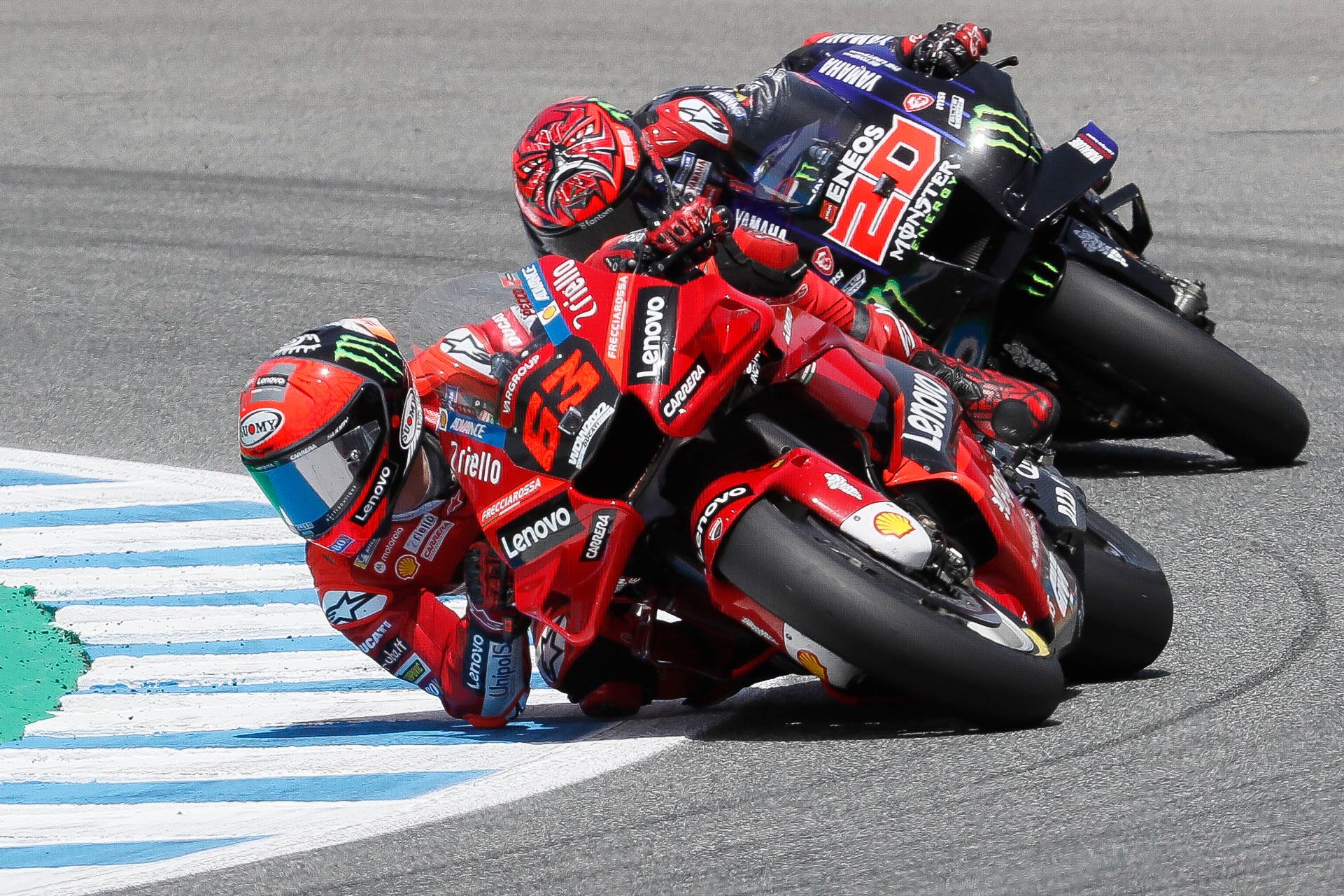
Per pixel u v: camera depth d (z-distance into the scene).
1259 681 15.80
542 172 18.14
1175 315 23.00
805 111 23.92
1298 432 22.98
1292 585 18.88
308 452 15.31
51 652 19.77
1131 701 15.55
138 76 55.28
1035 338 23.66
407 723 17.45
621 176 17.81
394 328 32.69
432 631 16.75
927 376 16.58
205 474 25.95
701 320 14.62
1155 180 39.94
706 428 15.28
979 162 23.06
